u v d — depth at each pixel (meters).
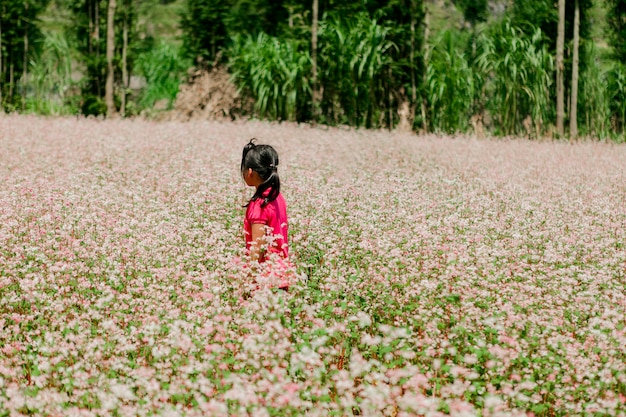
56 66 25.03
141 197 8.27
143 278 5.41
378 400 3.49
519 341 4.45
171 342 4.14
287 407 3.58
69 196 7.75
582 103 22.72
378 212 7.82
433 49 21.78
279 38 22.81
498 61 20.70
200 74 24.11
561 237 7.02
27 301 4.99
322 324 4.46
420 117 21.88
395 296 5.28
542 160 13.95
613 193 10.16
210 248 6.24
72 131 15.20
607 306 4.91
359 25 21.19
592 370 4.07
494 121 21.55
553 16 23.00
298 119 21.91
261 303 4.49
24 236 6.30
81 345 4.21
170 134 15.33
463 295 5.12
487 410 3.51
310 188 8.91
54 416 3.58
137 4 29.31
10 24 25.58
